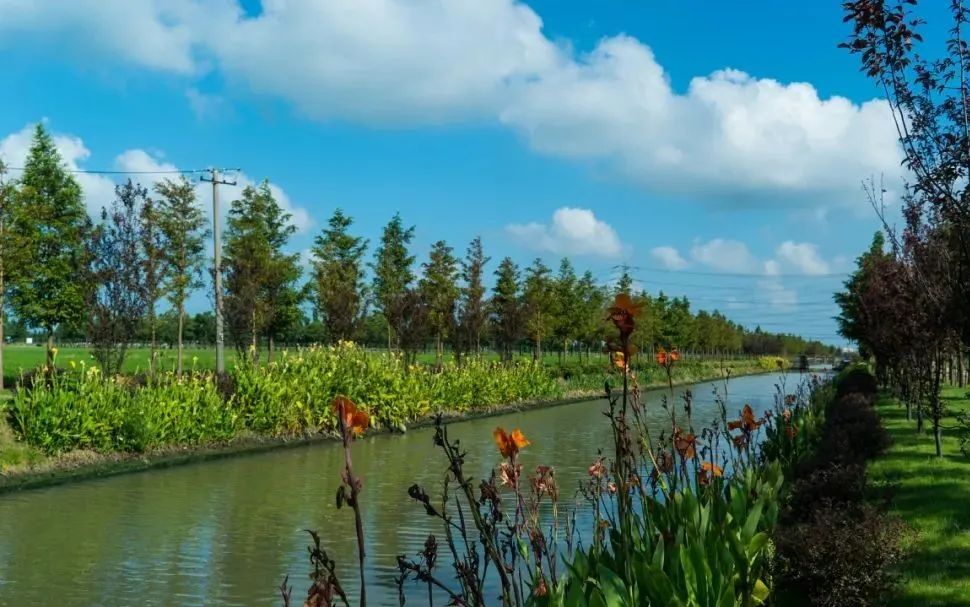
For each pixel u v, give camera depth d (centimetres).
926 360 1324
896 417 1722
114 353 1592
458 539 819
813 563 507
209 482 1201
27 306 2164
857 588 498
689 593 372
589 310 4247
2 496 1077
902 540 631
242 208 2527
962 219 575
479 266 3078
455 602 306
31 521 921
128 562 740
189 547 797
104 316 1556
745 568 465
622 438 340
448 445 299
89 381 1395
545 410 2748
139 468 1305
